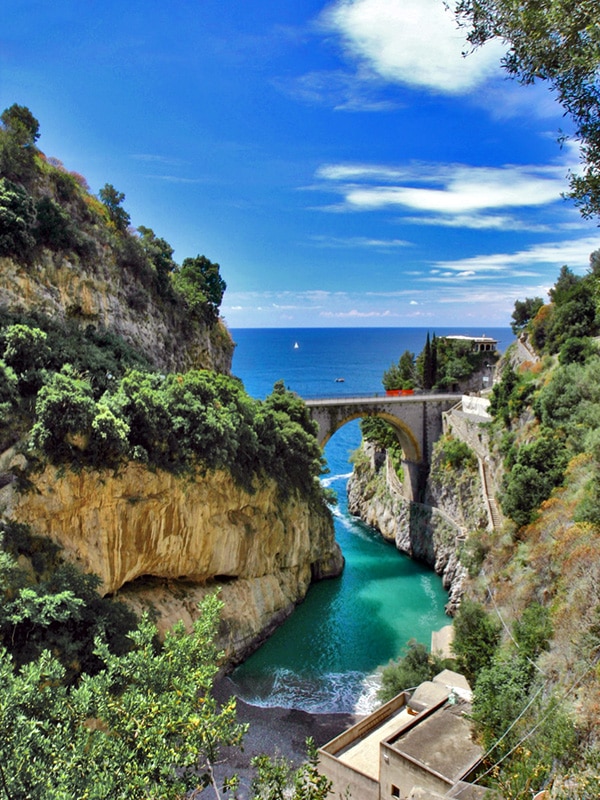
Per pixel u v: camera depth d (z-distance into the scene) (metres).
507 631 30.94
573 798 14.16
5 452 31.62
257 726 34.50
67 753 13.80
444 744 23.31
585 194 11.92
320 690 39.28
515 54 11.91
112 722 15.02
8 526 30.39
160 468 38.03
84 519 34.44
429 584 59.66
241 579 47.28
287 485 52.31
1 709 13.30
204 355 65.69
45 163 48.53
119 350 45.62
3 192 39.47
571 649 23.19
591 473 34.56
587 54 10.70
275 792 14.18
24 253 40.19
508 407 59.50
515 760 19.03
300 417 60.44
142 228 65.38
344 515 88.00
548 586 30.19
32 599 26.19
